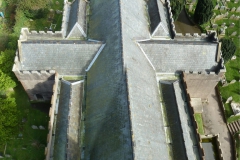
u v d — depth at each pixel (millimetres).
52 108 34750
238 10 63500
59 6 62125
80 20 42594
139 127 28750
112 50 35594
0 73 44688
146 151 27609
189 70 39875
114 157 27812
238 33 59719
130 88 30938
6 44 52969
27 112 45875
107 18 39844
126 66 32750
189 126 34656
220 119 46875
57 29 58188
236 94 49719
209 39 42125
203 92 45406
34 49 38188
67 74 38844
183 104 36281
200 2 56500
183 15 63750
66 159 29891
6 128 39562
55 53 38531
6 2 61906
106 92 33281
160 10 44844
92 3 46562
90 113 34062
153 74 38688
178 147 32312
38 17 58875
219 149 42250
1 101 41312
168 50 39375
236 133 45219
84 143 32594
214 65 40156
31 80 40219
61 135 32688
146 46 38875
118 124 29359
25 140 43000
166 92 37312
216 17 61531
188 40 42312
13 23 57562
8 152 41781
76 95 35875
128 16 39000
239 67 53688
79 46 38188
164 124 34594
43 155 41625
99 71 36312
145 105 32250
